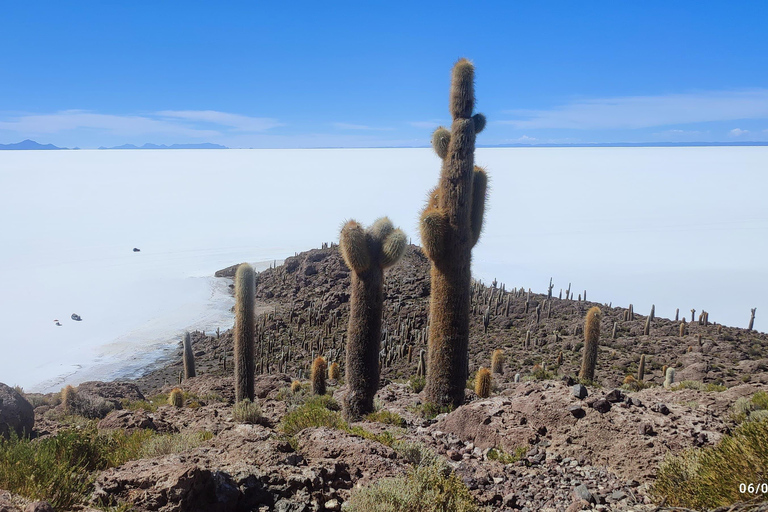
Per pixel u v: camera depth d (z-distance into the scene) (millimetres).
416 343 38344
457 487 5473
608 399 8414
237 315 15367
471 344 38906
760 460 5059
